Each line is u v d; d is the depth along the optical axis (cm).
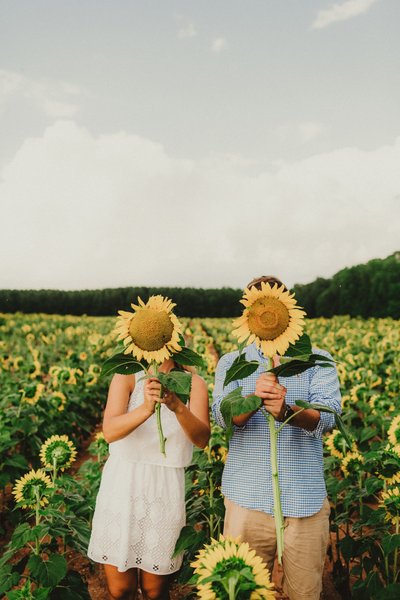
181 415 245
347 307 5531
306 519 263
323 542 269
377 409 595
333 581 417
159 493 271
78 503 372
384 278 5353
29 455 609
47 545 332
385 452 336
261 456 269
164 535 269
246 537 269
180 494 278
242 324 212
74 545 343
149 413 234
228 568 159
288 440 268
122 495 269
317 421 254
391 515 323
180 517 276
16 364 1055
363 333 2208
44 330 2561
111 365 234
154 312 221
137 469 272
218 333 2316
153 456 272
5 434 505
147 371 236
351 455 399
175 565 275
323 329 2667
